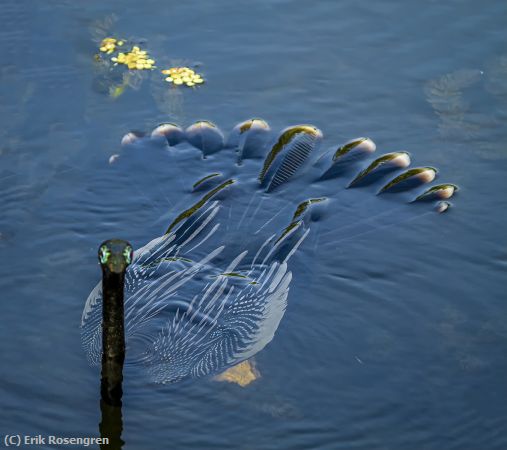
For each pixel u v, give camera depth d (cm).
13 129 1053
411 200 977
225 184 995
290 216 956
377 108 1105
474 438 729
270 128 1073
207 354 807
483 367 789
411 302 856
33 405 752
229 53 1183
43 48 1176
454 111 1096
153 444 721
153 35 1208
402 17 1251
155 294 869
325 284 873
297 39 1210
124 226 939
